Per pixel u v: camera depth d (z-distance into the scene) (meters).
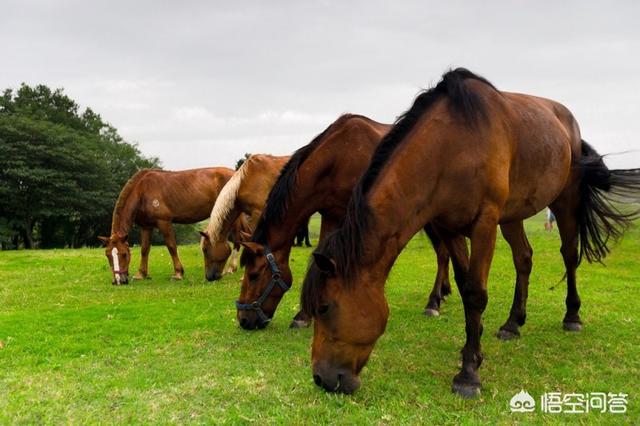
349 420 2.99
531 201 4.12
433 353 4.33
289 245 4.92
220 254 7.28
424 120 3.33
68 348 4.56
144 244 9.51
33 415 3.11
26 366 4.08
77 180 30.95
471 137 3.32
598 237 5.08
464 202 3.35
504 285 7.67
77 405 3.27
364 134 4.91
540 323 5.29
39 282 8.98
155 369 3.97
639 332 4.89
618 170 5.05
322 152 4.80
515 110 3.89
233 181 6.99
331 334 3.02
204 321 5.58
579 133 5.16
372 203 3.07
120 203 8.86
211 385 3.58
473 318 3.42
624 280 8.00
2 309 6.51
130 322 5.54
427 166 3.22
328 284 2.98
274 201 4.71
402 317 5.72
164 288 8.16
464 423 2.93
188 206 9.36
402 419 3.00
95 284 8.70
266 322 4.96
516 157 3.73
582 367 3.94
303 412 3.10
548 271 8.92
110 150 38.50
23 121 30.06
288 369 3.92
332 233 3.13
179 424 2.98
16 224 28.95
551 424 2.92
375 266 3.05
